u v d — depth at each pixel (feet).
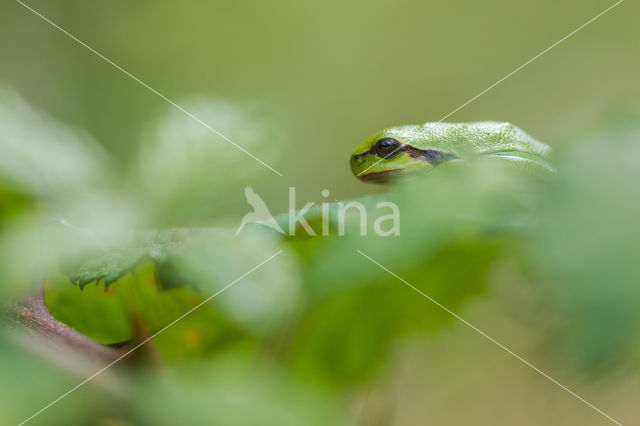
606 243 0.38
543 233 0.41
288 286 0.65
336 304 0.80
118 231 0.66
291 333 0.81
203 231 0.64
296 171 1.54
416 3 2.05
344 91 1.97
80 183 0.82
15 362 0.52
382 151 0.98
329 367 0.82
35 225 0.67
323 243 0.67
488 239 0.59
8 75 1.38
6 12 1.44
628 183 0.40
